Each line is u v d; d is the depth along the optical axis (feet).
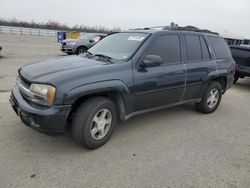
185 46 16.22
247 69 30.53
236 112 20.24
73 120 11.88
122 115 13.42
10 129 13.96
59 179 10.12
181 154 12.65
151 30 15.49
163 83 14.64
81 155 11.94
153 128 15.61
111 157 11.96
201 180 10.64
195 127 16.28
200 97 17.95
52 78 11.11
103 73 12.12
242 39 66.95
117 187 9.89
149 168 11.25
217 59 18.48
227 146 13.88
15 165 10.82
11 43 79.20
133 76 13.15
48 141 12.98
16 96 12.33
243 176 11.12
